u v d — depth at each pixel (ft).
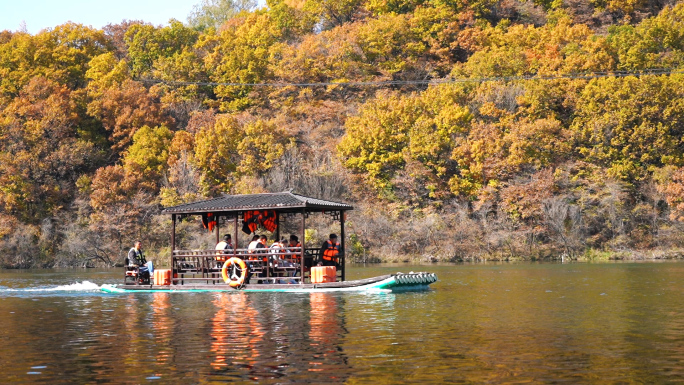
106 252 205.98
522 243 202.08
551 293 79.61
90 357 39.47
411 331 48.42
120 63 297.53
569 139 221.46
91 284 106.93
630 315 56.90
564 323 52.19
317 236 195.52
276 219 92.32
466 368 35.45
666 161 214.69
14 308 68.64
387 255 200.75
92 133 264.31
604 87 227.20
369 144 232.94
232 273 88.02
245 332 48.55
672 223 206.28
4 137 236.43
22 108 246.47
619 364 36.11
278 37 351.46
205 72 310.65
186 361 37.88
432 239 204.85
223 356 39.22
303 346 42.29
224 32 342.85
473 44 309.83
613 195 205.16
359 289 83.35
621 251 198.39
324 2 373.20
